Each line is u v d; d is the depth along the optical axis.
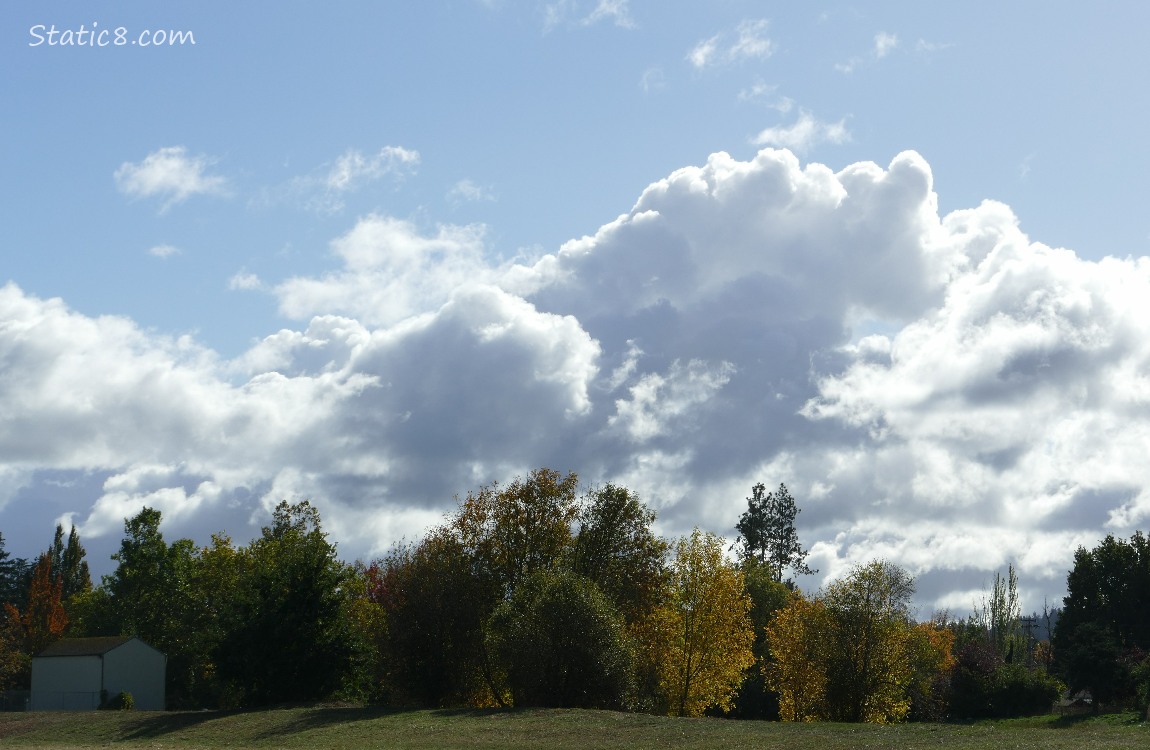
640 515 65.06
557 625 51.00
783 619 64.25
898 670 58.75
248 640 57.94
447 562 59.53
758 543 121.94
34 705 79.56
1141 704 72.94
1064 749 30.94
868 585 59.34
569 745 37.62
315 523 89.69
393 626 58.09
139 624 94.25
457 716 45.75
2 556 140.75
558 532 64.06
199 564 95.94
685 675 64.88
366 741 41.31
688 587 65.81
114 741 48.25
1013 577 125.94
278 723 47.59
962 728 38.41
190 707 86.88
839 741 35.16
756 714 86.81
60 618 117.94
